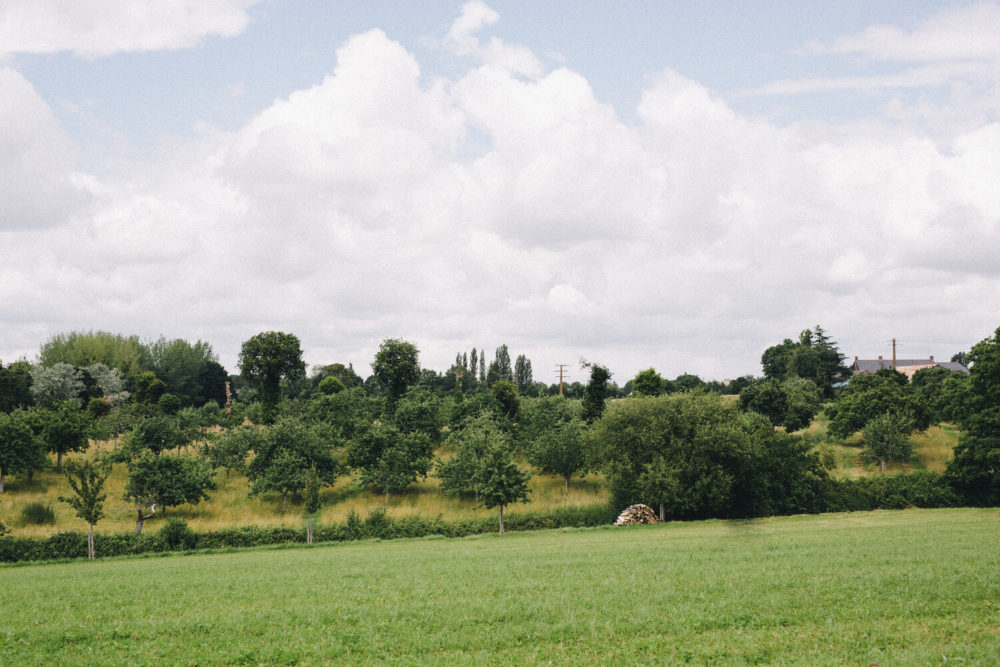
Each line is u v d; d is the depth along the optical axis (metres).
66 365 109.12
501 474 48.03
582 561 25.23
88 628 15.91
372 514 47.91
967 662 11.59
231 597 19.58
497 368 154.75
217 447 59.62
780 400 76.69
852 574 19.36
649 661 12.51
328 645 14.04
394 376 81.00
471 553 31.31
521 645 13.82
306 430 59.69
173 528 42.19
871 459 62.75
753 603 16.22
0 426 52.53
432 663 12.74
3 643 14.80
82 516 40.62
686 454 51.72
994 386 52.28
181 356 138.12
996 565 20.23
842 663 11.96
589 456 55.47
